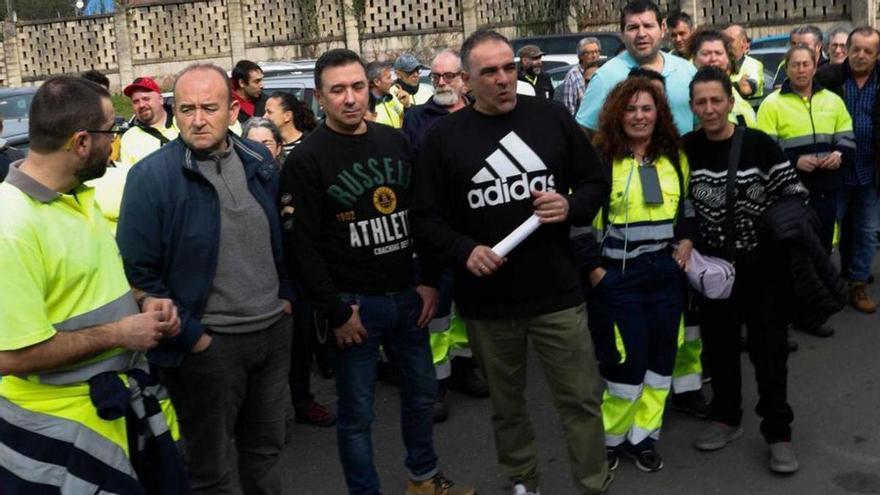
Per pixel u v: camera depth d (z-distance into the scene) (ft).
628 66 18.24
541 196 12.92
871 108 22.90
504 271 13.50
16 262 9.61
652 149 15.43
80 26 86.94
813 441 16.88
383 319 13.73
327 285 13.16
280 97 20.38
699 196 15.66
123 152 19.03
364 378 13.85
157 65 85.35
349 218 13.41
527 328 13.71
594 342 15.71
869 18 65.26
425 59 78.07
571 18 74.69
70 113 9.91
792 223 14.88
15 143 29.22
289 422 18.47
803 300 15.11
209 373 12.04
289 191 13.10
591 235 15.20
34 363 9.64
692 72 18.58
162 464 10.66
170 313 10.69
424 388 14.53
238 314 12.13
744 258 15.53
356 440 13.96
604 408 15.93
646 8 17.88
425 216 13.55
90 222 10.46
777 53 39.70
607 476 14.19
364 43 79.56
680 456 16.58
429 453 14.89
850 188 23.08
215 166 12.09
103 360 10.31
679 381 17.75
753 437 17.12
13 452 9.96
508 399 14.26
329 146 13.33
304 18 80.74
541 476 16.20
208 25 83.56
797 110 21.44
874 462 16.02
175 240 11.87
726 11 69.77
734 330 16.33
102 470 10.19
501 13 76.43
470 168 13.29
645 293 15.49
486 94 13.15
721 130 15.51
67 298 10.09
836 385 19.29
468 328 14.10
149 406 10.61
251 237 12.25
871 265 24.75
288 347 13.03
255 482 13.19
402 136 14.08
